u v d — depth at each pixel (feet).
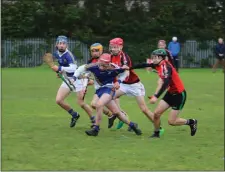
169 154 60.44
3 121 84.58
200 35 288.30
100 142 67.10
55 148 62.59
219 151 62.59
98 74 71.56
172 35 289.33
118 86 71.77
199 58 290.15
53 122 84.38
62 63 76.89
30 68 265.13
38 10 283.38
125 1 290.97
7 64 282.36
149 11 293.02
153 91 141.28
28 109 101.24
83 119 88.38
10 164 53.93
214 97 128.57
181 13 290.97
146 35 288.92
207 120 90.02
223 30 294.25
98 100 71.97
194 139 70.74
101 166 53.88
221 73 231.30
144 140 69.36
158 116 71.20
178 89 69.56
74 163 54.95
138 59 285.02
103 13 291.38
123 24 288.10
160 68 68.44
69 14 282.97
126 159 57.36
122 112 75.31
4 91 138.82
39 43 284.82
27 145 64.23
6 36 282.56
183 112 100.32
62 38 76.38
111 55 73.51
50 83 165.27
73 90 77.51
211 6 298.35
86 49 286.25
